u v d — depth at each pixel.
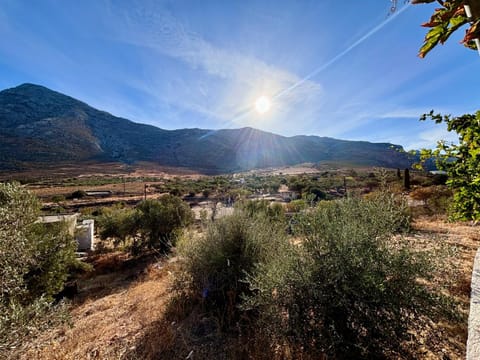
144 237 9.26
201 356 2.00
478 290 1.71
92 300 4.53
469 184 1.54
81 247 10.23
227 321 2.42
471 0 0.57
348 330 1.66
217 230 3.03
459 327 1.79
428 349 1.65
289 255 1.94
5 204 2.46
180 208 9.21
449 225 5.57
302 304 1.76
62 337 2.61
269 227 3.06
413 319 1.62
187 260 3.03
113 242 10.50
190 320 2.57
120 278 6.37
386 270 1.62
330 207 2.17
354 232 1.71
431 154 1.64
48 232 3.86
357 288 1.59
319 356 1.66
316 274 1.76
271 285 1.81
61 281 3.85
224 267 2.73
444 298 1.53
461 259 2.99
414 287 1.58
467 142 1.42
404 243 1.79
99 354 2.21
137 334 2.48
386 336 1.53
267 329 1.87
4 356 1.66
